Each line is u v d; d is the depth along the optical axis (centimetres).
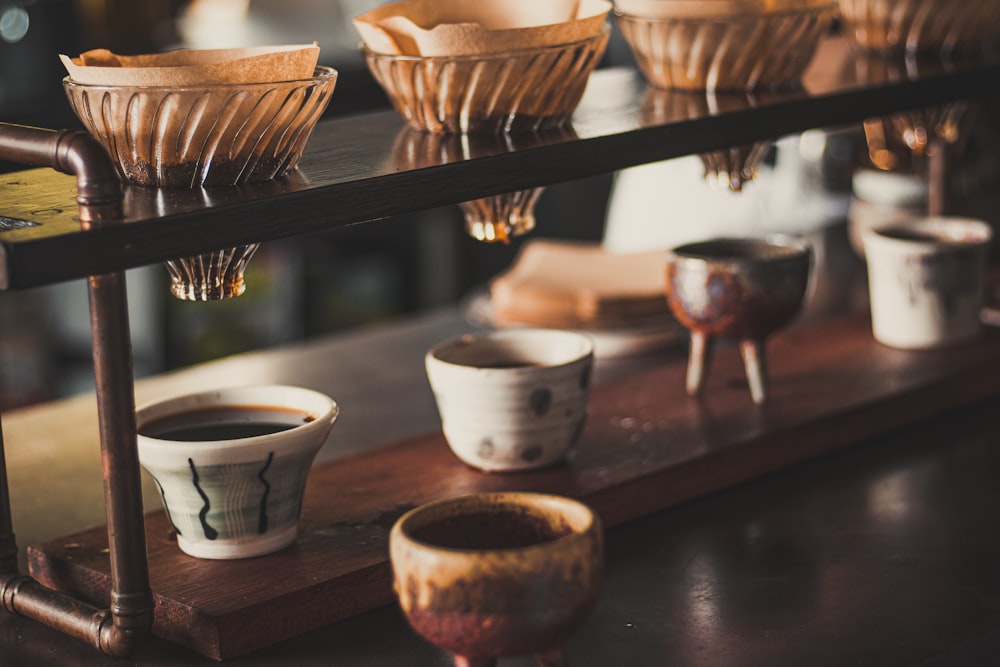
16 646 126
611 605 129
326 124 139
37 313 239
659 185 206
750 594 129
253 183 123
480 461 138
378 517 134
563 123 135
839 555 133
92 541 133
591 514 113
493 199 134
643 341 167
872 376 154
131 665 124
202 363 256
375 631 126
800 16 141
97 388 120
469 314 172
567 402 138
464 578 111
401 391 164
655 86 146
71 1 220
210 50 128
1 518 129
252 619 124
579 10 135
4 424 160
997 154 206
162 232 117
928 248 157
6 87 210
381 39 132
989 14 152
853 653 123
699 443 142
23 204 121
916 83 147
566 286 170
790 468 146
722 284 146
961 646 124
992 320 167
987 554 133
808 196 204
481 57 130
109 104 120
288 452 127
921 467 145
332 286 273
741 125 137
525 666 123
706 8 141
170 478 127
